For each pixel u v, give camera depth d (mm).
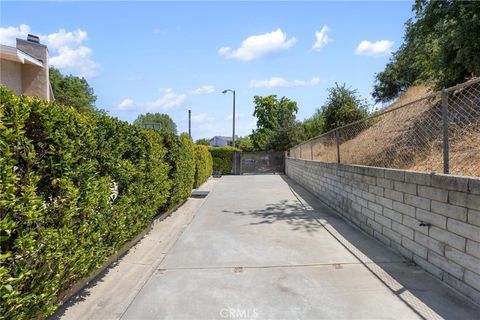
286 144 22781
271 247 4336
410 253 3750
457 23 5840
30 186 2018
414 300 2736
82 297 2912
